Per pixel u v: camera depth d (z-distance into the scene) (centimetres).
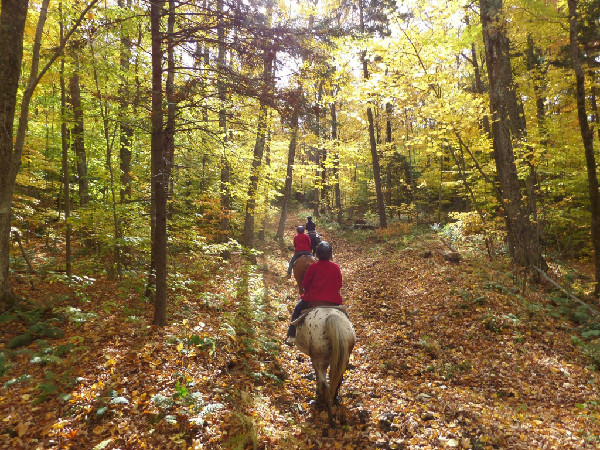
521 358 712
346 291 1244
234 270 1253
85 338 612
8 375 490
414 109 1096
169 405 455
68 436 392
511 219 1154
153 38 649
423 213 2652
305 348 529
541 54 1747
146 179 1255
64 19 839
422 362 726
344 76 1034
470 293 993
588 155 1002
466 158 1600
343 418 509
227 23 640
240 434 430
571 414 528
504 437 452
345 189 3006
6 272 664
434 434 465
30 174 1240
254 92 655
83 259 1108
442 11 1064
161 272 685
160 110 633
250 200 1387
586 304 950
